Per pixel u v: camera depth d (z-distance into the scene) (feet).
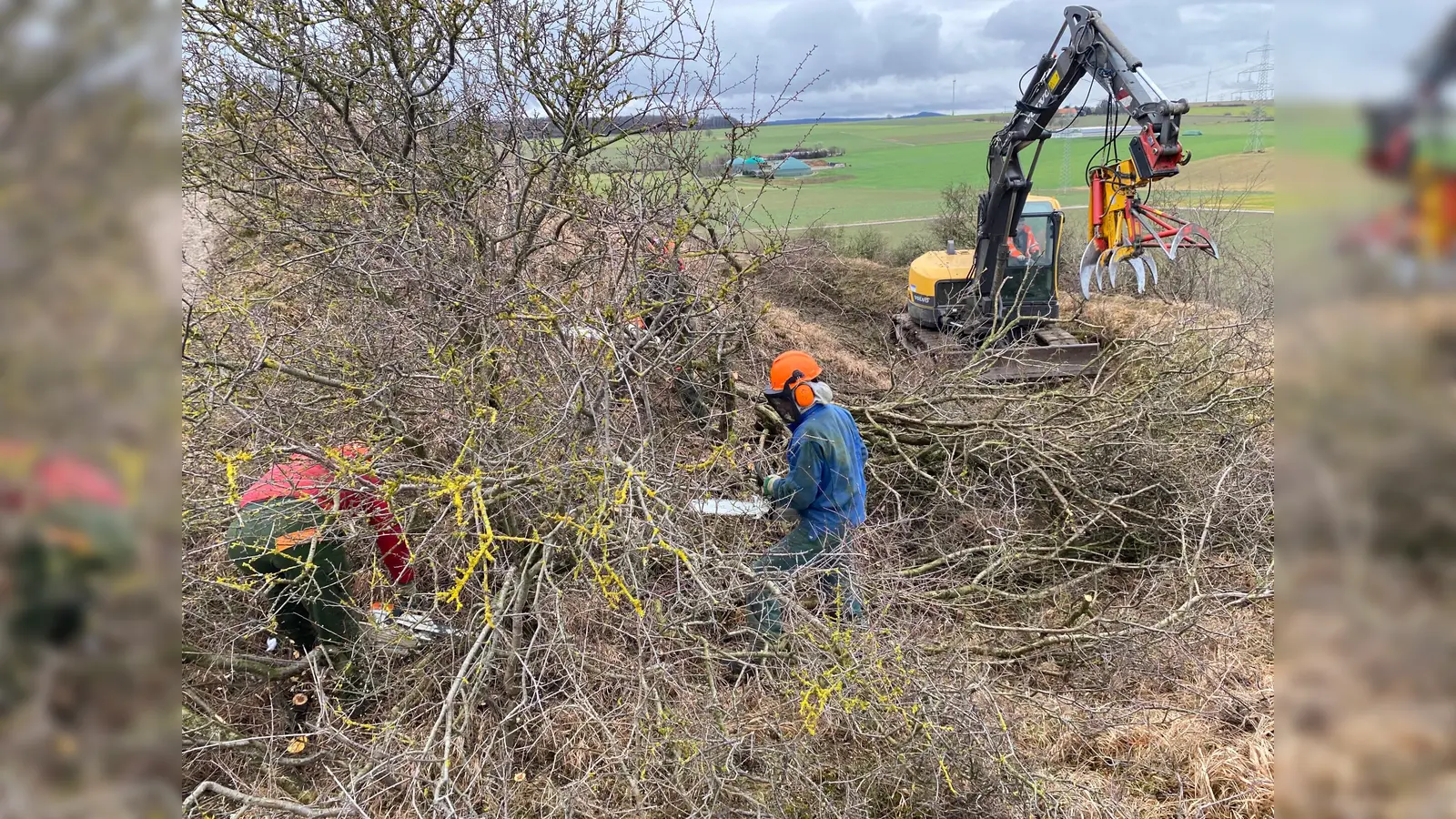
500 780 8.87
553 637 9.23
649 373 11.44
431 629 10.43
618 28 13.37
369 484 10.07
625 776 8.99
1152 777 10.70
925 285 29.30
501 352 11.34
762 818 8.52
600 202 13.50
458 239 13.05
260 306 13.39
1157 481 15.57
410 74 14.67
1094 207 19.65
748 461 13.55
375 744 8.57
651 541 8.80
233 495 8.41
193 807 8.09
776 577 10.60
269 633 11.14
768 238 15.44
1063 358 26.12
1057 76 22.03
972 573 14.78
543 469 9.97
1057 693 12.25
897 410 16.98
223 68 14.47
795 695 9.68
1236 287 33.47
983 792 9.27
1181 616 12.41
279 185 15.65
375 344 11.89
